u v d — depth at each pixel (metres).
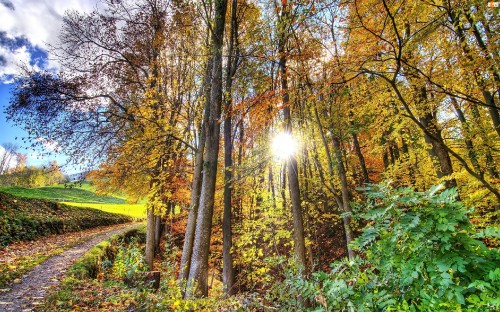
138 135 11.14
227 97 8.84
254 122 8.84
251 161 9.87
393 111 8.74
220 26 8.62
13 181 40.09
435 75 6.81
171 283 6.28
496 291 1.85
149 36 12.48
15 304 4.82
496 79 6.57
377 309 2.43
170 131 10.95
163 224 19.05
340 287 2.57
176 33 11.33
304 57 6.57
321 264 13.66
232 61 9.43
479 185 7.89
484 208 8.25
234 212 15.38
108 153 10.65
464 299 1.96
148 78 12.07
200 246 7.55
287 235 11.33
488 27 6.13
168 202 14.80
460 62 6.38
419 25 6.00
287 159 8.95
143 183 12.38
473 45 6.32
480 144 7.77
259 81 8.02
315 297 2.97
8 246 11.01
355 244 2.67
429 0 5.20
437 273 2.17
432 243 2.25
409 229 2.31
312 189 13.77
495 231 2.26
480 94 7.54
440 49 6.74
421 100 8.34
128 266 8.26
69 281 6.52
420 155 11.17
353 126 9.71
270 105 7.30
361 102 8.66
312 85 6.81
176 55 12.19
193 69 11.73
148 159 10.99
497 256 2.18
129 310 4.55
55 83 10.70
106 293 5.79
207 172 8.11
